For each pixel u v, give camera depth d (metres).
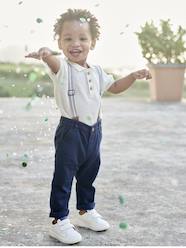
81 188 2.59
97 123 2.49
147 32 8.80
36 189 3.31
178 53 8.82
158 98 8.95
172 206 2.97
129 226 2.63
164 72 8.78
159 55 8.89
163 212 2.86
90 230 2.57
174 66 8.70
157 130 5.82
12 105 7.99
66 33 2.44
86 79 2.44
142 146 4.86
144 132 5.67
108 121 6.46
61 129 2.44
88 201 2.60
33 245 2.35
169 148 4.77
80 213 2.61
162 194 3.21
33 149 4.66
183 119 6.72
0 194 3.18
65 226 2.41
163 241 2.43
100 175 3.68
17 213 2.81
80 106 2.42
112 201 3.06
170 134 5.56
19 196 3.14
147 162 4.14
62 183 2.44
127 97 10.05
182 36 8.84
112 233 2.53
